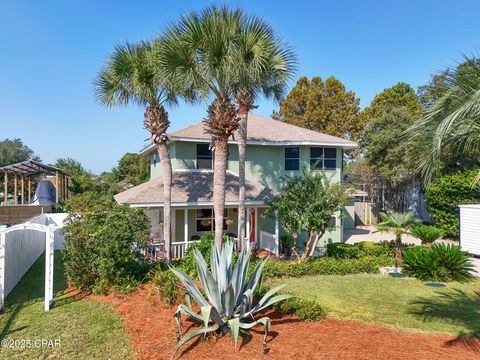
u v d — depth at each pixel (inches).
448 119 192.4
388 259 557.0
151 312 316.8
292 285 439.8
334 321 301.1
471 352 240.5
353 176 1273.4
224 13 444.1
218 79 453.1
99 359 231.1
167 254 539.8
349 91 1648.6
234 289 266.1
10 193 1587.1
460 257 477.1
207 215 728.3
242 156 568.1
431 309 343.0
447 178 856.3
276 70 481.7
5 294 369.1
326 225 544.1
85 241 390.6
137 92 536.1
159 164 828.6
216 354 228.4
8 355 238.1
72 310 329.4
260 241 754.2
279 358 223.1
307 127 1641.2
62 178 1137.4
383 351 238.4
